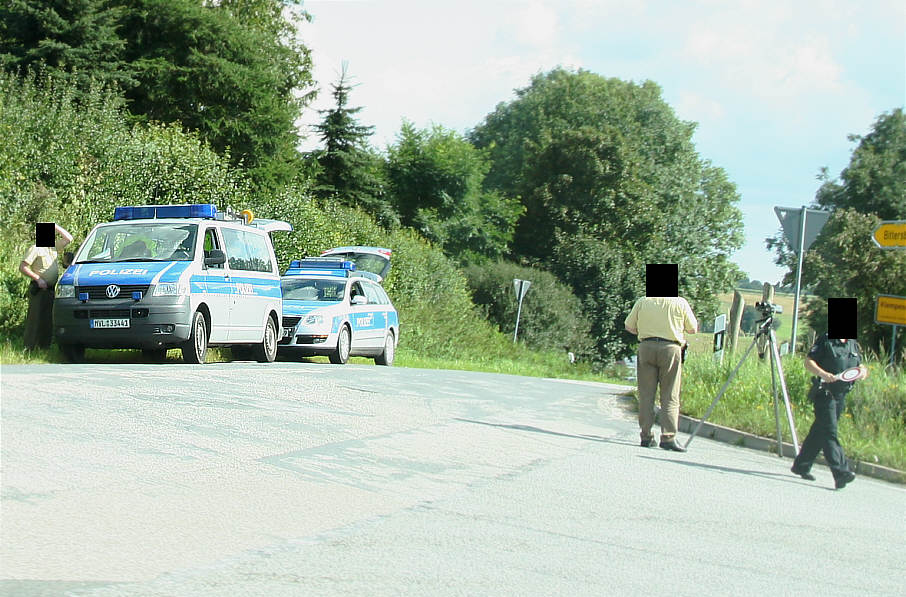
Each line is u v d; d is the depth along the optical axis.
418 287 62.84
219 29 63.69
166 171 40.22
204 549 8.73
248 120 64.38
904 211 79.56
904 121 81.69
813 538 10.93
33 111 38.31
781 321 17.98
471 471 13.46
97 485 10.82
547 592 8.07
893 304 26.66
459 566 8.68
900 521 12.31
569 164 97.88
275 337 29.73
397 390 22.34
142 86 60.28
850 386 14.73
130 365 22.38
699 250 100.56
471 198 91.62
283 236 45.81
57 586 7.46
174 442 13.44
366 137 78.38
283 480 11.83
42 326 24.66
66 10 53.69
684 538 10.45
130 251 24.94
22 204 34.31
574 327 84.94
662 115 106.75
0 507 9.66
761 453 18.05
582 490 12.70
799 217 21.42
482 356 64.12
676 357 17.28
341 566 8.45
